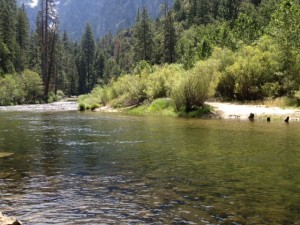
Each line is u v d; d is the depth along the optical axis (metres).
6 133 19.67
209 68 36.09
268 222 6.54
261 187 8.80
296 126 21.64
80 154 13.39
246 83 35.78
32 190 8.63
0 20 88.31
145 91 38.38
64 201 7.79
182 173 10.29
